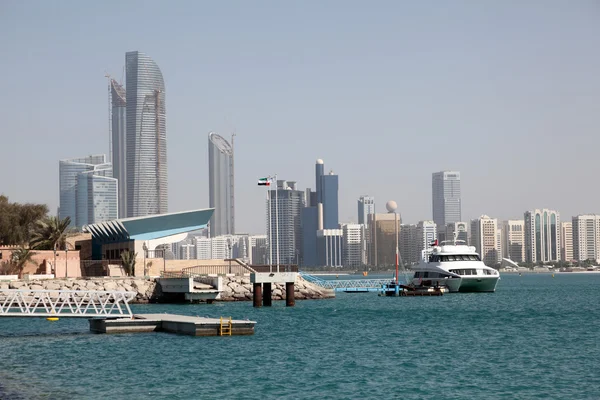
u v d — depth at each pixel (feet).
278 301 414.21
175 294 393.91
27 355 187.11
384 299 435.94
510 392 139.23
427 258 510.99
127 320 234.17
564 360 175.01
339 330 242.37
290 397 135.23
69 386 145.89
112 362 173.78
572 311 334.03
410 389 142.10
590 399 133.18
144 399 133.69
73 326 264.31
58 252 437.58
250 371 160.76
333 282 570.87
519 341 211.61
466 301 417.08
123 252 431.84
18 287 367.04
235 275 413.59
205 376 155.12
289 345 201.77
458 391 140.26
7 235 472.85
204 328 221.46
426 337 222.69
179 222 452.35
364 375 156.25
